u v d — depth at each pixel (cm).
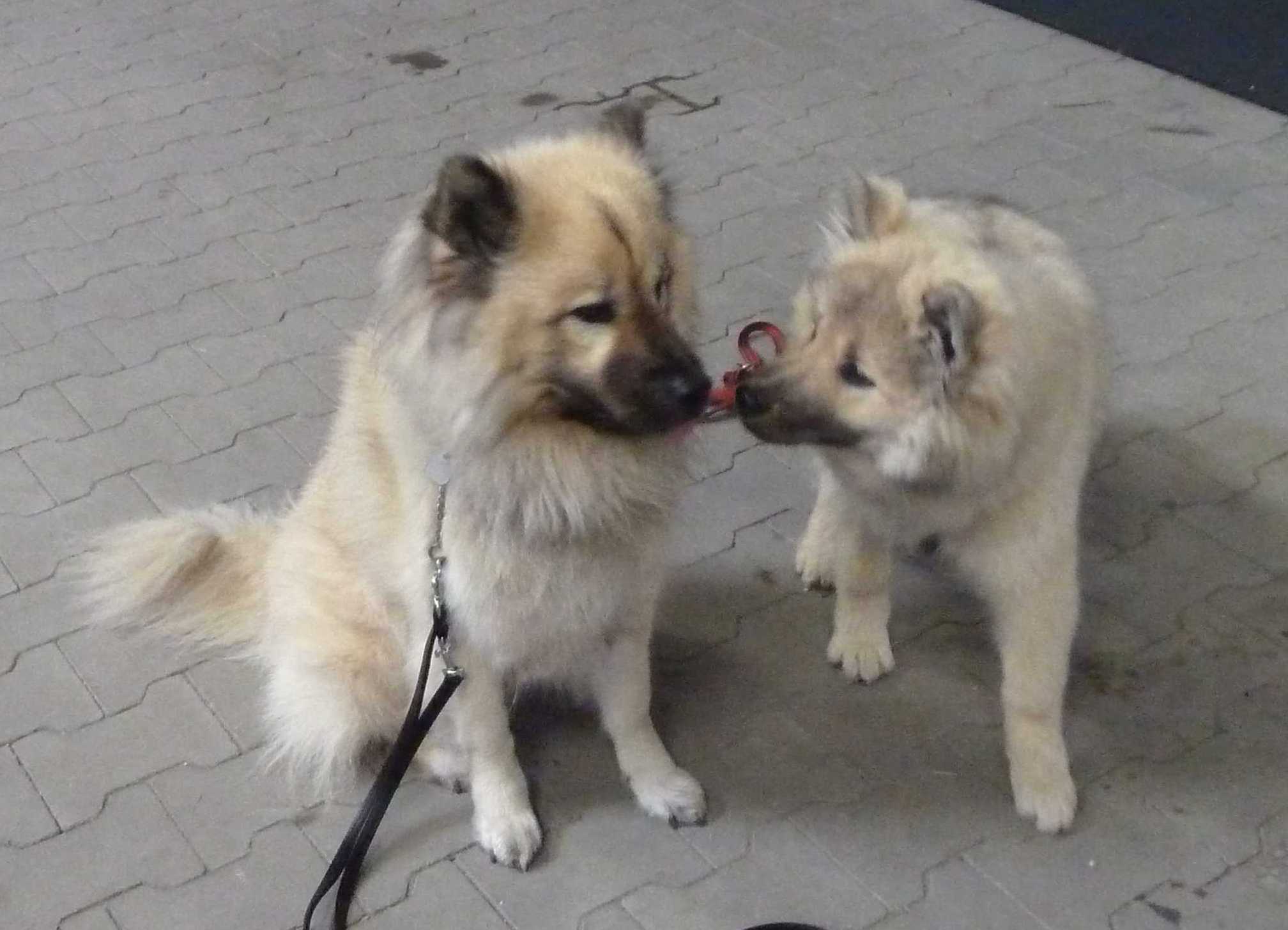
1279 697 241
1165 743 236
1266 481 269
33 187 331
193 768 232
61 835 225
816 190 330
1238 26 363
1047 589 223
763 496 269
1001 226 233
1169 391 284
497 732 224
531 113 365
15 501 264
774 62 395
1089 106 368
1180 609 252
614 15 427
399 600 219
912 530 226
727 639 250
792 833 228
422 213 198
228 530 246
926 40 409
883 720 240
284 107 369
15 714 237
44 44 407
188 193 330
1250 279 306
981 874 223
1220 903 220
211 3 438
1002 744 237
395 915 219
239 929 218
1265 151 343
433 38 412
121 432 276
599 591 215
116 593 244
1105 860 225
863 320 213
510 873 223
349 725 227
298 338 295
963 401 209
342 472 224
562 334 202
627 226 202
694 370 205
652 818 229
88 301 301
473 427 203
